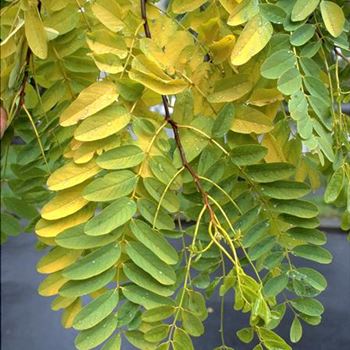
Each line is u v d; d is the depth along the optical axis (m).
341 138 0.43
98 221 0.40
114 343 0.42
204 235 0.45
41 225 0.42
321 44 0.43
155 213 0.42
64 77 0.47
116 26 0.42
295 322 0.47
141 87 0.41
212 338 1.23
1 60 0.42
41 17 0.44
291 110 0.40
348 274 1.36
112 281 0.42
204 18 0.45
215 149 0.44
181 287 0.46
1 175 0.62
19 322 1.73
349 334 1.28
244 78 0.43
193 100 0.44
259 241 0.46
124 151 0.41
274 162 0.45
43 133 0.49
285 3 0.42
